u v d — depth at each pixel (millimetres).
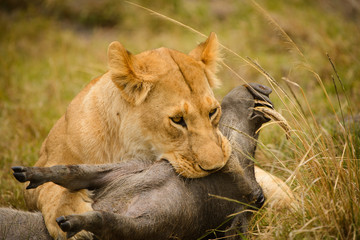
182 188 6531
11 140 12086
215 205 6766
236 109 7809
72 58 18172
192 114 7023
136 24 21453
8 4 24750
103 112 7828
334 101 12031
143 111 7305
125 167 6715
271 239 6621
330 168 7371
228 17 20719
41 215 7523
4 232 7086
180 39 19109
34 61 18656
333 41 15609
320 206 6668
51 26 22266
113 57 7254
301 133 7711
